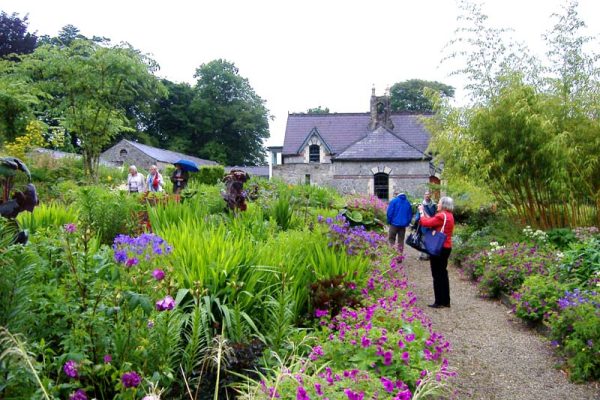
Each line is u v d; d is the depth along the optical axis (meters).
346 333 3.79
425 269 10.11
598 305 5.07
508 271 7.46
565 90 10.49
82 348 2.75
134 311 3.05
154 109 54.19
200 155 55.16
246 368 3.50
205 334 3.65
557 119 9.92
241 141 58.62
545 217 10.51
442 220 6.97
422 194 27.94
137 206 7.58
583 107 10.17
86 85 17.44
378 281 5.64
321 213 10.45
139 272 3.15
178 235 5.16
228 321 3.80
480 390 4.20
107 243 6.57
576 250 7.10
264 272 4.65
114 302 2.93
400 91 56.56
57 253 3.39
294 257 5.21
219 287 4.23
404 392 2.89
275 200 9.97
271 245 5.57
